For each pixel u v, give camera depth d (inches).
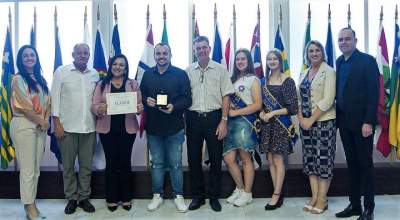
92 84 126.7
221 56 148.2
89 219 121.6
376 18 155.9
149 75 126.0
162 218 121.9
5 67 143.1
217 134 125.0
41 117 119.1
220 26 158.4
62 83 123.2
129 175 131.5
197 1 158.1
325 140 118.5
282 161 129.6
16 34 156.0
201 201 131.8
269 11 158.1
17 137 117.3
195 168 128.8
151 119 125.0
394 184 144.3
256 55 148.3
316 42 119.0
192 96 125.3
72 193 128.0
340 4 156.5
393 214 122.0
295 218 119.8
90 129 125.3
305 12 157.9
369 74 108.9
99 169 146.5
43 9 157.1
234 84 130.3
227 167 141.9
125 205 130.7
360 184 117.9
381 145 144.5
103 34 156.9
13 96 116.3
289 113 123.3
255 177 143.6
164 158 131.1
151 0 158.4
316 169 121.7
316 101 118.7
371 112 108.0
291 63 158.2
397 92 140.9
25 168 119.0
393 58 142.6
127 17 158.4
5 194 146.3
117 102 120.2
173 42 159.2
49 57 156.6
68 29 157.1
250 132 128.3
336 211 126.1
